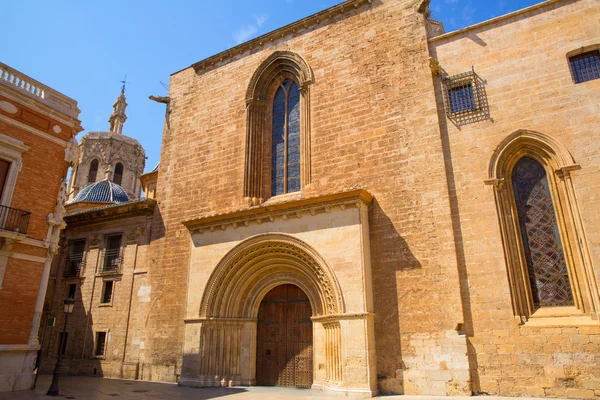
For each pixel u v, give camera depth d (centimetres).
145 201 2398
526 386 1328
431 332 1485
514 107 1586
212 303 1884
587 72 1521
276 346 1862
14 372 1667
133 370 2112
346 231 1645
